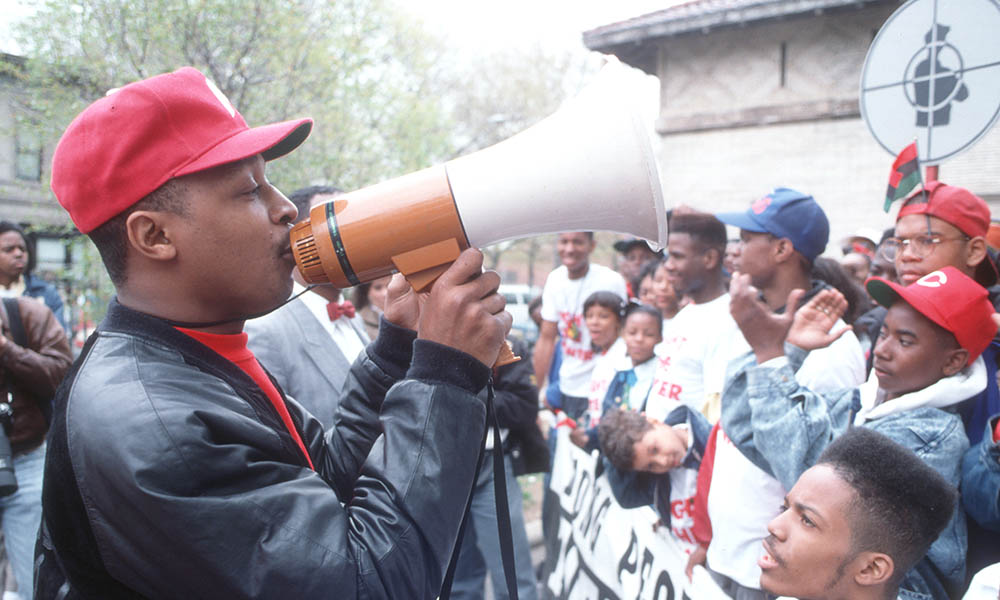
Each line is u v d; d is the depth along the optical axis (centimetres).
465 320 107
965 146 209
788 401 189
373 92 628
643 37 698
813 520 145
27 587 318
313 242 115
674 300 394
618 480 268
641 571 252
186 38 514
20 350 309
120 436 92
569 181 114
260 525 92
